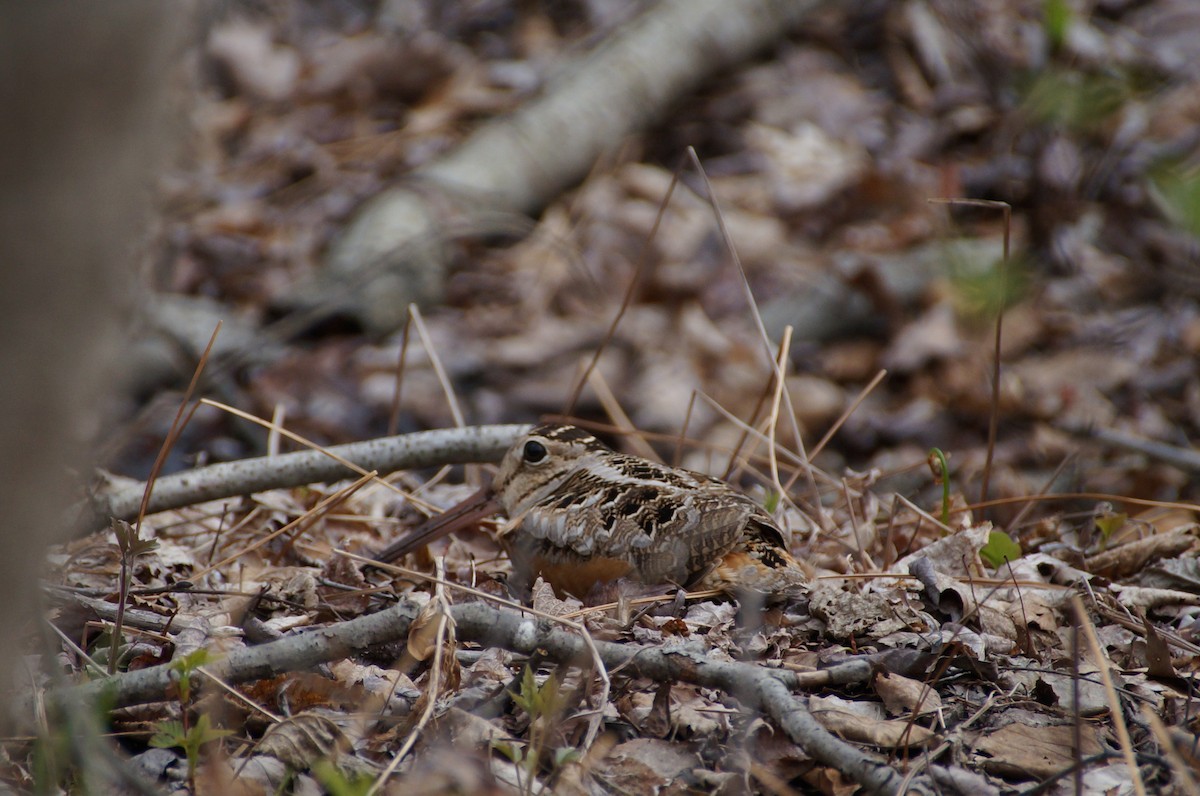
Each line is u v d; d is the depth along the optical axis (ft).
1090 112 46.01
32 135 10.62
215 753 18.31
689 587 25.05
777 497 30.42
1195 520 33.01
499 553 31.09
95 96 10.87
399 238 60.70
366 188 66.13
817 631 23.41
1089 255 55.72
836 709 20.04
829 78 71.31
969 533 27.20
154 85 11.48
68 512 27.50
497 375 56.65
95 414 12.42
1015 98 64.85
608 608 23.56
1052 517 30.99
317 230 63.62
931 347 53.26
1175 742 19.12
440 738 19.08
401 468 31.53
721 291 59.77
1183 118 58.23
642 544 25.00
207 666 19.58
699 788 18.37
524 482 28.32
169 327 55.16
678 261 61.26
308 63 75.46
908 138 66.08
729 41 71.46
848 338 57.41
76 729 16.53
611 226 63.67
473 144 67.00
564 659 20.24
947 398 51.88
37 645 21.91
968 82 69.00
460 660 21.26
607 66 69.72
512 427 31.96
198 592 23.34
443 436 31.55
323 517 31.60
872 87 71.10
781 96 70.69
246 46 74.33
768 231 62.08
